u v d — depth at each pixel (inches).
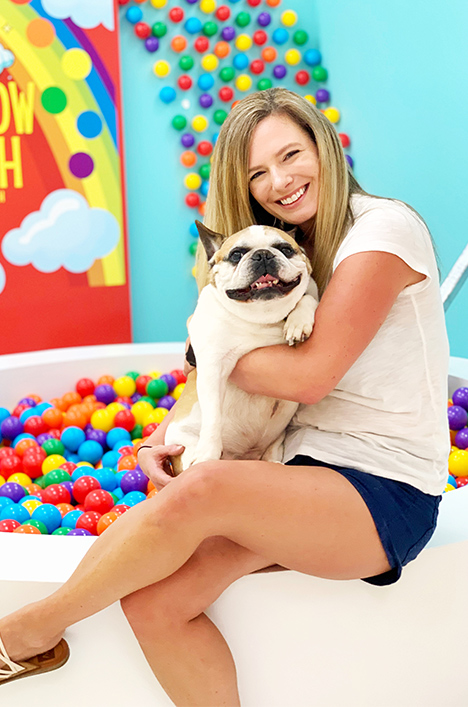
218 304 51.6
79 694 47.3
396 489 46.8
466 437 86.2
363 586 48.0
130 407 102.7
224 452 57.8
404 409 48.6
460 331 115.6
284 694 49.1
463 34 108.0
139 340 151.3
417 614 49.9
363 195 53.0
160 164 145.3
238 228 58.4
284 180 52.5
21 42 126.2
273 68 147.9
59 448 90.2
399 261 45.8
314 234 57.0
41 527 67.8
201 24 141.0
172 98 141.0
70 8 128.3
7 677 44.9
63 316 137.1
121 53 138.6
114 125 134.3
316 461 49.3
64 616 43.0
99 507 73.5
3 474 85.7
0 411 98.7
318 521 42.5
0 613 47.4
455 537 51.0
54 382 106.5
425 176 121.5
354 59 139.0
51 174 131.6
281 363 47.4
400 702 51.2
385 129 132.0
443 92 114.5
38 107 129.0
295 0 149.3
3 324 133.0
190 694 44.1
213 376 50.4
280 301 48.8
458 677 52.5
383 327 48.3
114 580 41.8
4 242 130.4
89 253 136.7
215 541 45.0
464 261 84.9
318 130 52.2
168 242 148.9
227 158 55.4
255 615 47.2
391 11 125.4
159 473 54.6
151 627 43.2
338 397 50.8
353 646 49.1
